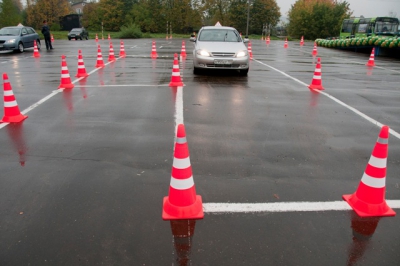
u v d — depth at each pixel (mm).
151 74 11281
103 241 2742
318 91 8938
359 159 4438
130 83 9562
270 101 7641
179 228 2920
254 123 5926
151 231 2875
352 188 3648
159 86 9148
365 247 2721
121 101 7379
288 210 3205
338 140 5160
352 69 14078
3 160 4254
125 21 63344
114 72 11703
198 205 3160
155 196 3418
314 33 56000
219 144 4867
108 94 8078
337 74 12414
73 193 3459
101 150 4594
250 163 4230
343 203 3344
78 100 7457
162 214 3096
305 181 3785
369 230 2939
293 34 59938
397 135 5473
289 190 3574
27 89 8680
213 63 10703
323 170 4082
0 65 13836
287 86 9555
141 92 8336
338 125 5934
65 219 3021
